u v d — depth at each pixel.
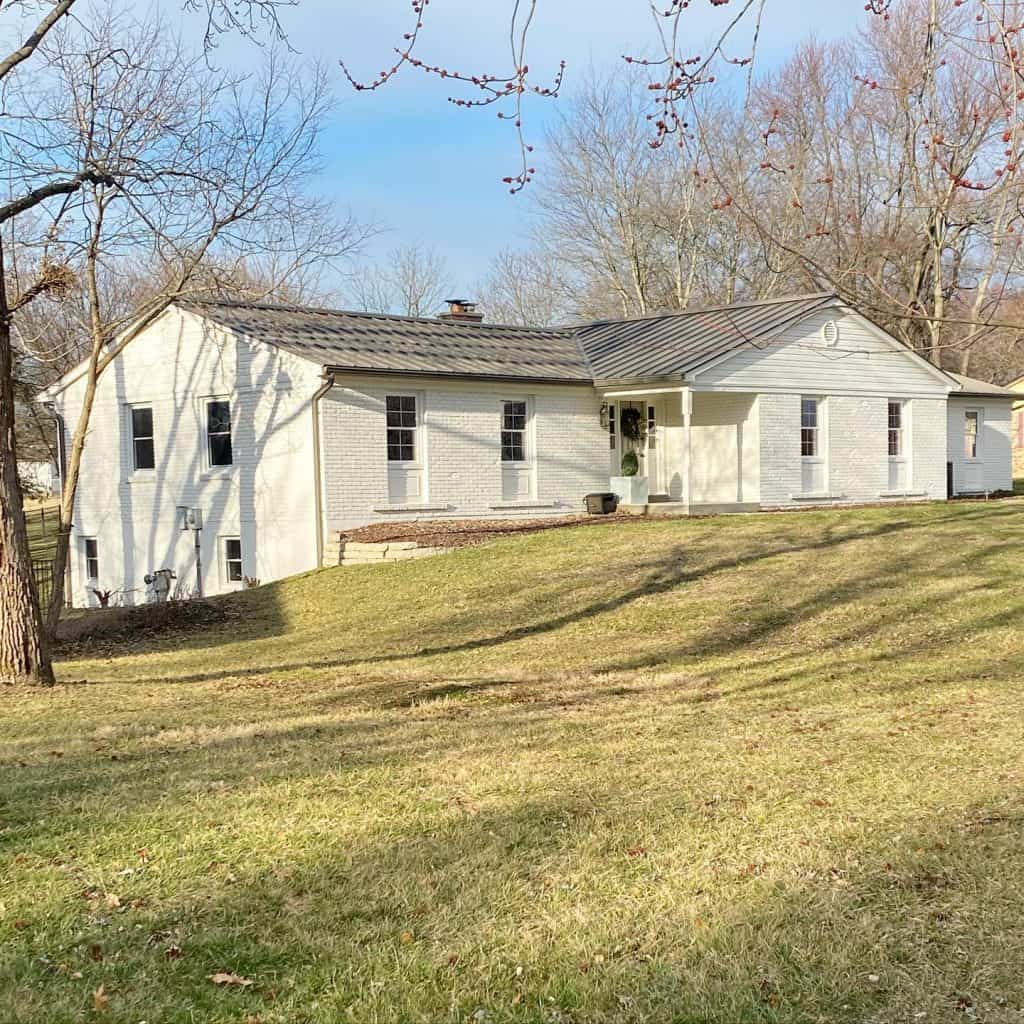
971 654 10.17
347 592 15.09
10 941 3.94
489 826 5.24
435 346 20.39
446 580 15.02
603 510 20.84
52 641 14.22
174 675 11.01
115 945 3.92
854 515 18.55
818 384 22.52
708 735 7.30
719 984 3.54
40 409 31.27
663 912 4.15
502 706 8.56
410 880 4.53
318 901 4.34
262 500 18.33
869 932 3.92
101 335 15.37
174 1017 3.38
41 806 5.68
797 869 4.57
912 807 5.45
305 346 18.02
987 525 16.92
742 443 21.84
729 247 34.69
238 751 6.98
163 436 20.11
